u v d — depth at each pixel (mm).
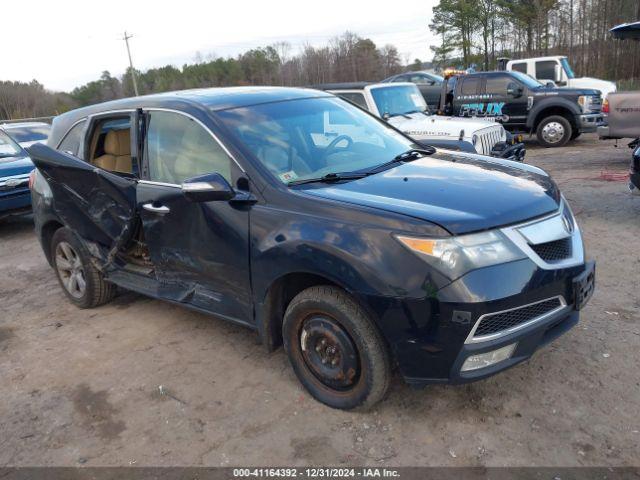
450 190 3271
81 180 4523
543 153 13047
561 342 3896
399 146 4344
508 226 2941
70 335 4777
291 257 3178
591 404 3205
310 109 4289
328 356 3305
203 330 4617
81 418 3549
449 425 3141
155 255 4168
